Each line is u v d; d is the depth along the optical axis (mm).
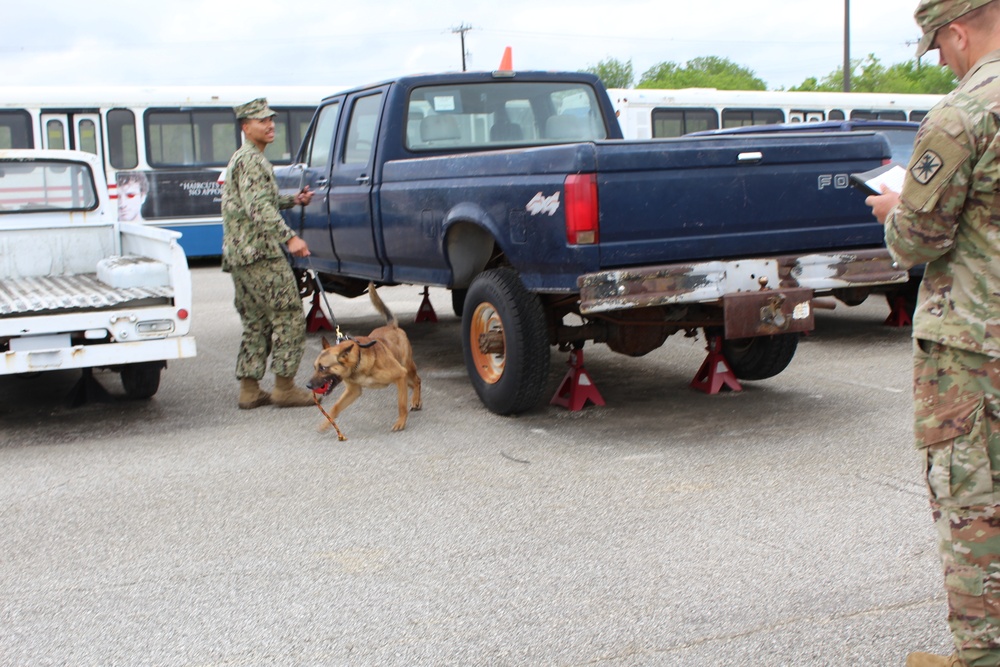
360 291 10242
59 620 3709
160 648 3469
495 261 6816
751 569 3928
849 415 6246
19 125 17734
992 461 2617
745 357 7039
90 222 8133
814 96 21562
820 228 5879
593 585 3844
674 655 3285
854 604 3590
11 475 5586
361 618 3645
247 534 4535
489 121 7793
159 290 6668
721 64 73250
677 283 5438
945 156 2557
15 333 6082
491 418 6508
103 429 6594
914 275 9297
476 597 3783
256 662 3354
